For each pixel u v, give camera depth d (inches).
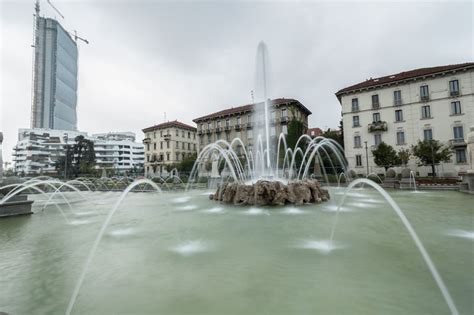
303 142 1374.3
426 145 1141.7
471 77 1199.6
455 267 138.3
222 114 2097.7
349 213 316.2
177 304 103.3
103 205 459.2
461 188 633.6
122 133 5654.5
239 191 410.3
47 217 331.0
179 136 2591.0
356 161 1496.1
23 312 101.9
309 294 109.1
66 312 100.3
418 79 1327.5
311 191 419.2
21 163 3922.2
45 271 144.0
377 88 1446.9
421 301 102.6
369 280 122.2
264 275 129.6
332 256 156.6
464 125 1206.3
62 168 2874.0
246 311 96.8
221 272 134.5
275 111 1809.8
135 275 133.6
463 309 96.1
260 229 232.2
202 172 1419.8
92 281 128.0
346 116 1541.6
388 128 1405.0
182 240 199.8
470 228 231.5
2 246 194.4
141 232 232.8
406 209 348.8
